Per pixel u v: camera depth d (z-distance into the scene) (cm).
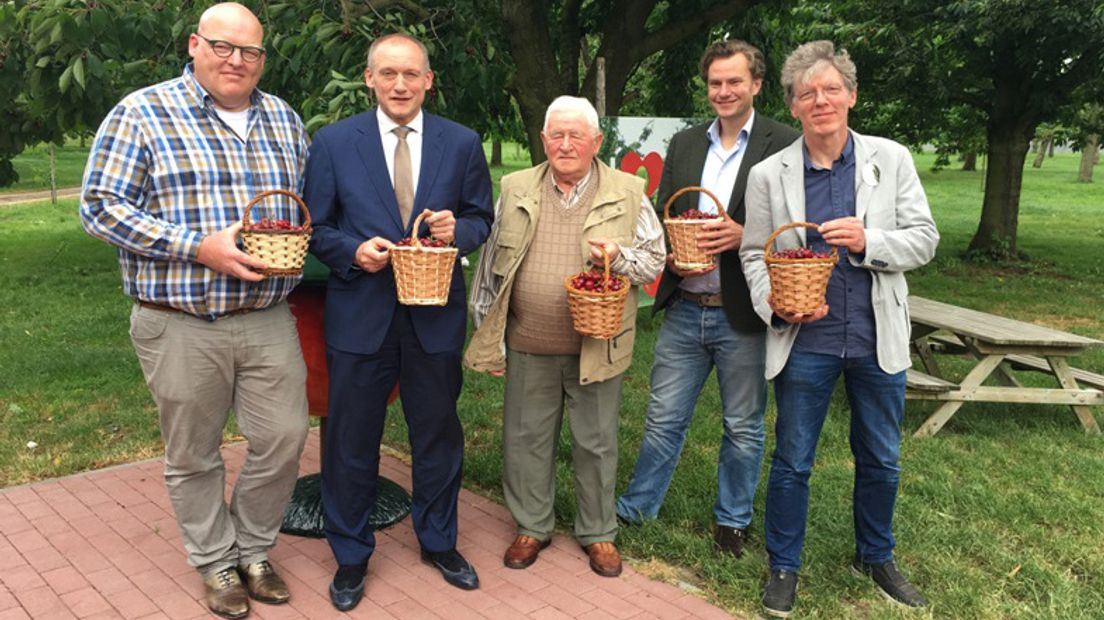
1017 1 995
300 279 320
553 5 907
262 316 309
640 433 522
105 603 323
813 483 439
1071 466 476
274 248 276
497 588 340
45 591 331
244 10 291
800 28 1177
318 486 403
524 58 754
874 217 295
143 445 491
